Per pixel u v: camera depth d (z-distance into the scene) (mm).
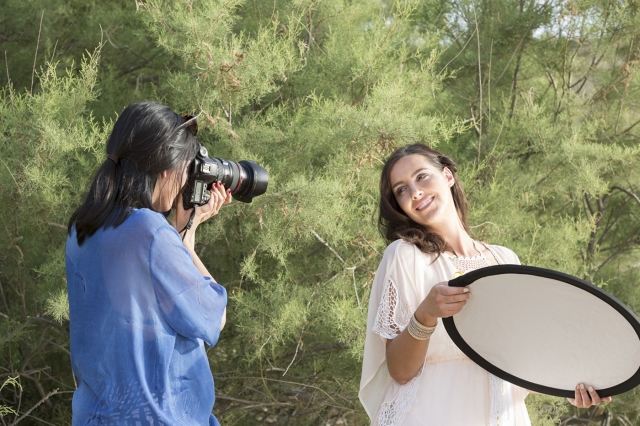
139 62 4879
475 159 4496
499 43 4945
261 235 3420
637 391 4980
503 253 2188
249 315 3621
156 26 3514
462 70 4992
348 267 3754
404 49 3947
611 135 4996
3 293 3836
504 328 1799
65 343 4066
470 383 1935
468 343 1869
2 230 3490
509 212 4102
